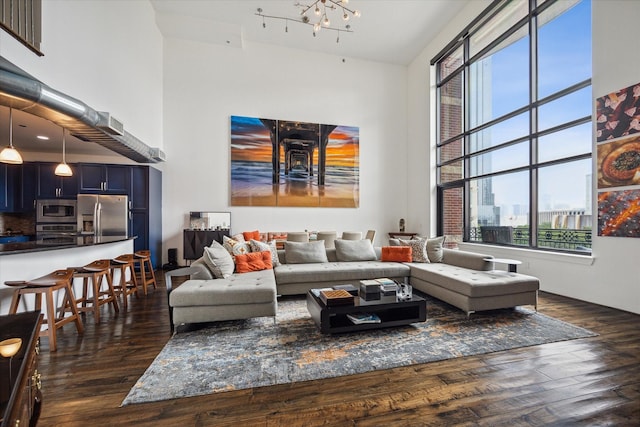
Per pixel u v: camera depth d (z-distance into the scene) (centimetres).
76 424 146
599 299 332
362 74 698
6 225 545
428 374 192
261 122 635
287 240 517
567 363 205
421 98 671
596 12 333
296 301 359
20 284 228
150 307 341
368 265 403
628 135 304
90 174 526
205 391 173
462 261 388
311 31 598
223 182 620
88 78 346
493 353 220
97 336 256
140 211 539
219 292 267
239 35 589
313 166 662
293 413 154
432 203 639
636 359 209
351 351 223
